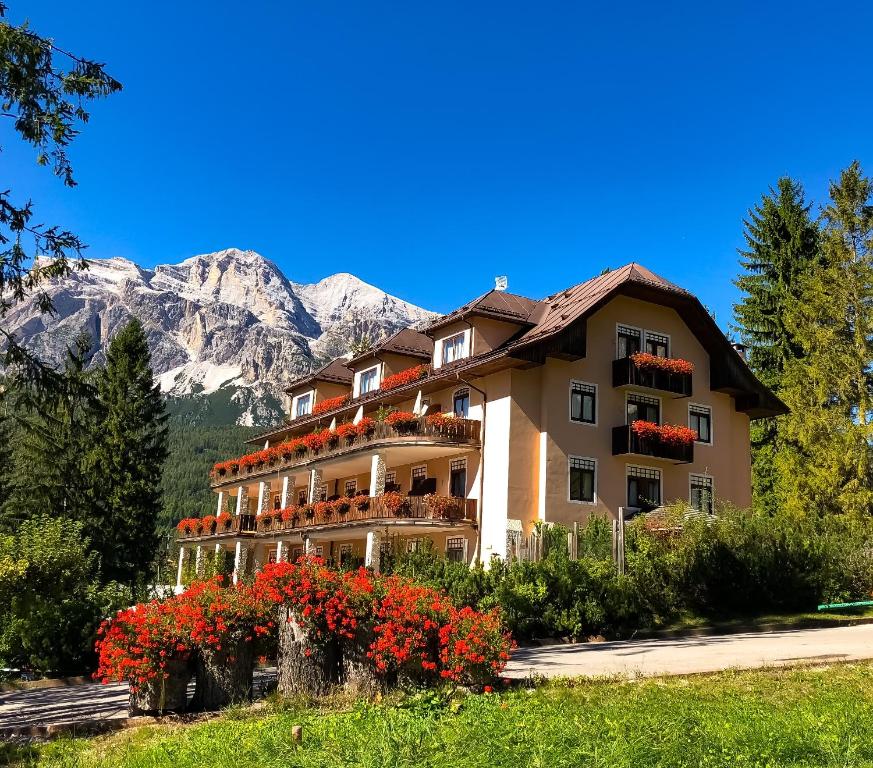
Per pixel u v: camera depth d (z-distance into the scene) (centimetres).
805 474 4081
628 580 2227
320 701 1114
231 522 4725
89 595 2144
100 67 1449
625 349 3325
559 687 1105
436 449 3244
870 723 785
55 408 1570
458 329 3481
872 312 4131
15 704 1498
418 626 1162
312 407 4922
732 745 705
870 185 4356
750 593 2431
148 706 1136
